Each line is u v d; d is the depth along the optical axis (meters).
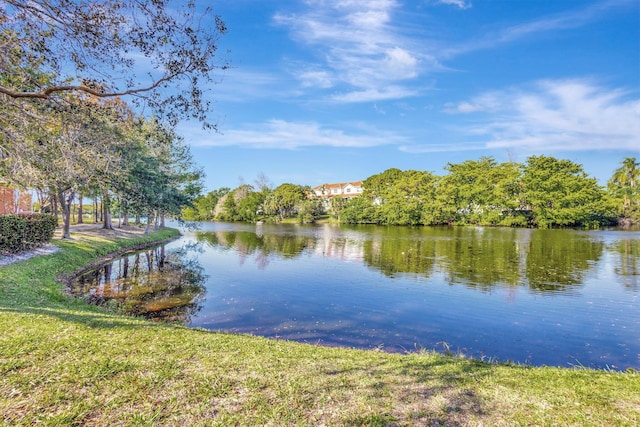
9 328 5.25
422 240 33.19
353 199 72.50
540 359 7.31
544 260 20.56
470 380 4.43
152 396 3.60
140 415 3.23
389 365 5.06
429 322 9.62
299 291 13.04
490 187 58.44
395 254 23.31
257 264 19.23
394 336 8.56
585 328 9.16
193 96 7.86
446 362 5.43
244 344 5.62
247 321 9.53
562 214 50.84
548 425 3.29
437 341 8.27
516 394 3.98
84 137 8.74
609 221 54.62
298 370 4.53
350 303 11.45
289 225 64.31
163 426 3.10
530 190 54.03
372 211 65.62
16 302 7.66
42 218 15.16
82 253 16.77
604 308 10.91
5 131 7.34
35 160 7.94
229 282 14.49
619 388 4.21
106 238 22.27
